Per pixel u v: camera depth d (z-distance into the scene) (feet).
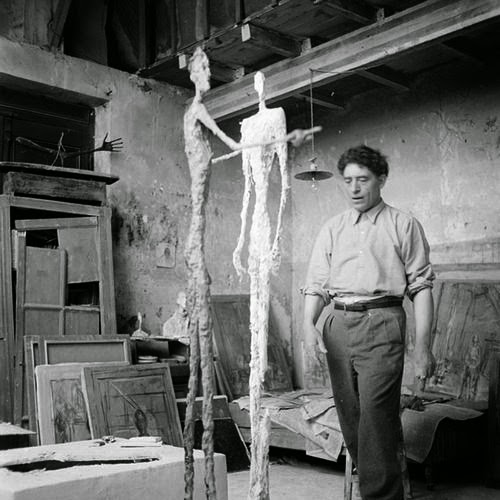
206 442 4.99
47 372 14.42
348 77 19.90
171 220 20.24
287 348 22.45
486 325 17.25
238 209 22.12
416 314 10.07
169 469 8.18
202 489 8.54
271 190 22.86
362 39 16.33
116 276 18.70
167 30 19.45
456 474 15.48
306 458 17.25
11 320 15.21
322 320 21.58
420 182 19.70
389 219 10.32
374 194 10.29
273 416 16.03
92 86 18.75
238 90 19.58
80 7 19.25
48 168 15.98
